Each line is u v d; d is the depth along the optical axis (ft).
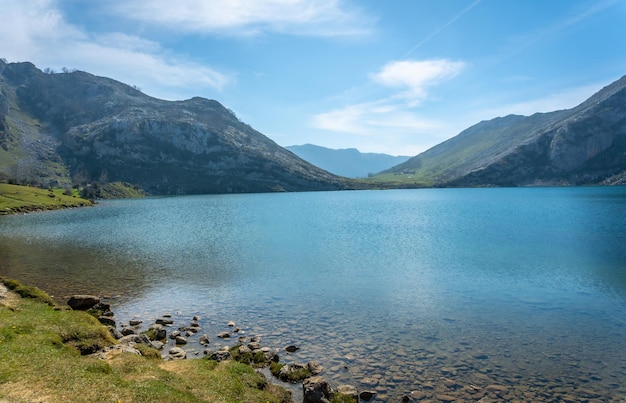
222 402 55.88
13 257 191.01
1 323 74.43
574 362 78.07
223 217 427.33
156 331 91.15
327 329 96.27
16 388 49.60
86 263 176.76
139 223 361.51
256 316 106.01
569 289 130.82
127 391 52.60
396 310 110.83
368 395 65.21
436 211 474.49
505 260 178.70
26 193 564.71
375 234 276.82
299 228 318.86
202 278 148.56
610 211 403.95
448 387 68.44
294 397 65.00
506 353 82.33
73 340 73.36
